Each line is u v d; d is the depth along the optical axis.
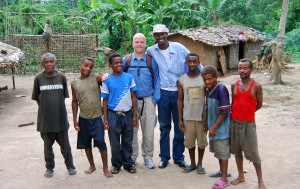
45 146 4.67
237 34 17.80
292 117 8.12
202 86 4.52
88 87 4.54
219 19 23.69
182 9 17.33
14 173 4.95
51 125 4.54
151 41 18.28
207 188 4.33
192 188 4.34
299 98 10.37
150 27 18.39
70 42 17.27
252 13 25.84
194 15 17.44
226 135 4.26
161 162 5.01
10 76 16.58
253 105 4.09
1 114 9.35
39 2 31.94
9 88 13.48
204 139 4.62
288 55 19.64
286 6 12.55
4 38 17.14
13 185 4.53
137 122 4.89
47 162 4.75
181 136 4.91
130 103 4.70
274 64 12.98
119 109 4.62
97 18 17.66
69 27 23.28
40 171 5.00
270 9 29.78
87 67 4.51
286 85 12.66
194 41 15.79
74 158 5.52
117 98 4.61
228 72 17.16
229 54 17.56
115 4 16.44
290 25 27.58
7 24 22.20
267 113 8.57
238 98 4.13
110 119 4.65
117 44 20.75
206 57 15.88
